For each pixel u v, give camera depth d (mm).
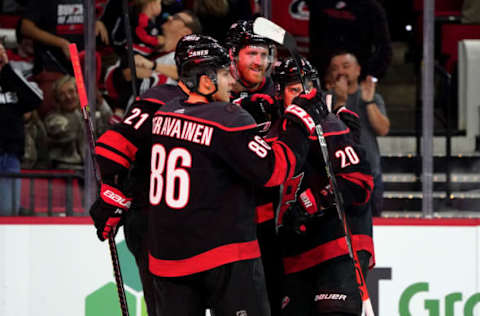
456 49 13836
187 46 7426
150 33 13312
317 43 13633
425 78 12914
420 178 13102
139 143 8180
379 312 11391
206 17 13547
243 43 8492
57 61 13062
